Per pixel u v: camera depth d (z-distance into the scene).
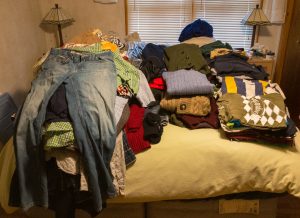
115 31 3.37
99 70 1.45
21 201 1.25
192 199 1.42
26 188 1.25
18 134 1.21
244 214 1.48
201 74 1.72
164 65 1.99
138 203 1.48
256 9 2.91
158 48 2.21
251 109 1.35
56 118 1.20
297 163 1.27
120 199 1.35
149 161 1.31
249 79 1.80
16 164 1.24
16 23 2.53
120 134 1.29
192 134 1.41
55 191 1.28
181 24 3.33
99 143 1.20
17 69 2.52
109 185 1.22
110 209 1.50
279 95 1.50
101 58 1.60
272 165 1.28
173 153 1.32
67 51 1.70
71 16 3.24
